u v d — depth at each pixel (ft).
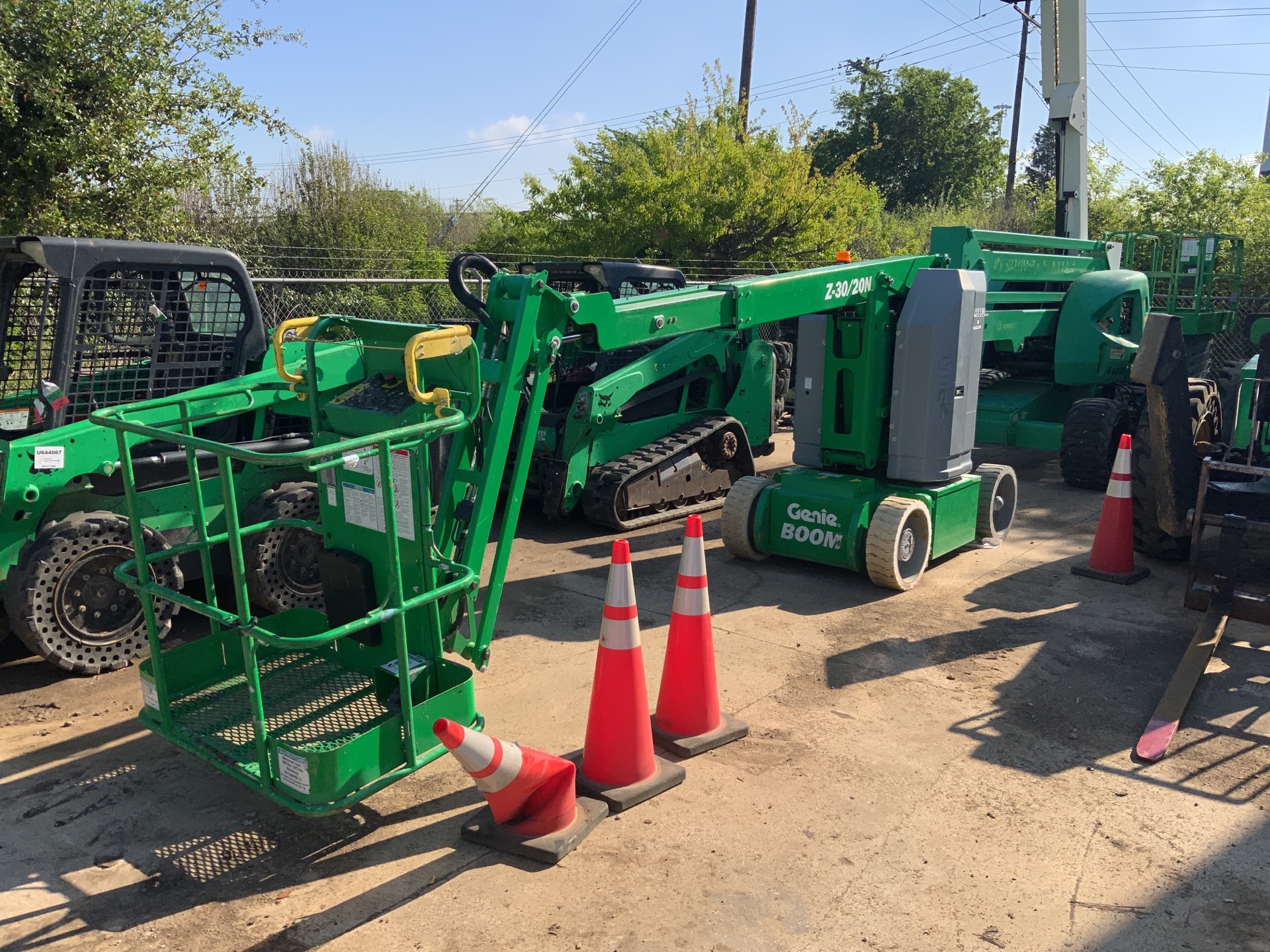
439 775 12.15
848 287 18.02
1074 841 10.57
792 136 56.80
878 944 8.94
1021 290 29.14
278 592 16.98
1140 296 27.94
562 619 17.46
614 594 11.31
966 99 138.41
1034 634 16.60
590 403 21.81
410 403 12.04
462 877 10.00
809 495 19.74
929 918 9.31
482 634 12.66
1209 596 16.06
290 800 10.10
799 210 55.83
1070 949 8.87
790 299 16.84
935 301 18.52
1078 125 32.35
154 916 9.45
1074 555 21.17
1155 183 62.18
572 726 13.32
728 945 8.93
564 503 22.41
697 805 11.33
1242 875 9.95
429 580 11.55
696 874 10.00
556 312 12.80
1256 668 15.11
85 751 12.85
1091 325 26.53
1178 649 15.89
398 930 9.18
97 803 11.57
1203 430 24.95
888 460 19.47
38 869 10.24
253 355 17.60
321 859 10.37
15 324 16.88
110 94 29.30
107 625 15.29
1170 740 12.70
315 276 46.73
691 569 12.50
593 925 9.21
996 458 32.35
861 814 11.13
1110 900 9.55
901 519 18.08
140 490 15.84
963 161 139.13
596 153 64.64
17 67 27.07
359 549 12.21
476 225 80.59
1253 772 12.00
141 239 31.27
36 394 15.65
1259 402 16.29
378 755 10.45
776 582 19.43
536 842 10.34
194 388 16.96
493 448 12.12
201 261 16.67
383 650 12.41
